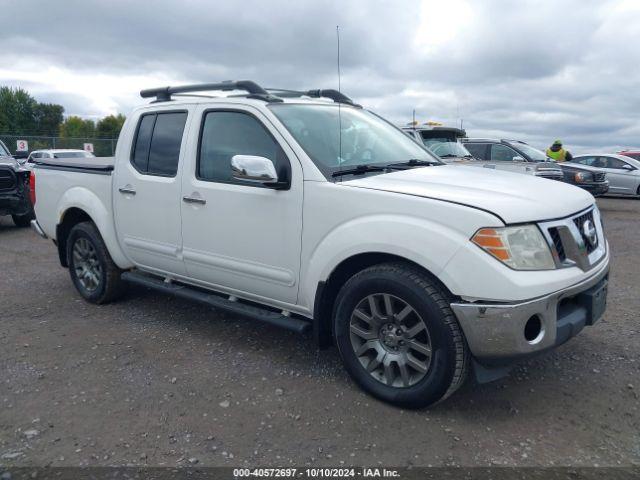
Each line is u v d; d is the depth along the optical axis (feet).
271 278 12.35
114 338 14.64
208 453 9.43
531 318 9.65
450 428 10.09
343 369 12.62
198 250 13.79
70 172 17.58
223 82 13.70
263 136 12.54
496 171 13.05
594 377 12.08
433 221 9.88
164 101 15.25
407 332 10.46
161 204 14.53
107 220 16.31
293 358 13.25
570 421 10.34
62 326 15.60
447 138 37.86
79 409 10.91
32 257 25.25
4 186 32.01
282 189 11.85
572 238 10.16
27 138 92.48
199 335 14.82
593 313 10.62
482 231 9.43
